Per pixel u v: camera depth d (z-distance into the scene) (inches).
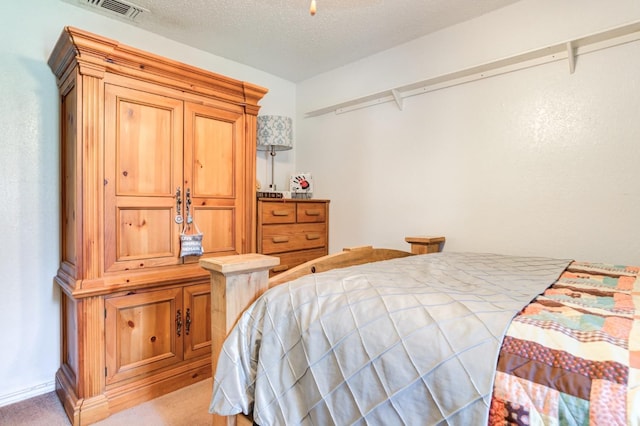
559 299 36.5
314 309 36.4
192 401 73.9
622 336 26.0
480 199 87.7
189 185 80.8
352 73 114.8
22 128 75.2
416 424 27.4
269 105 125.0
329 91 122.1
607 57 70.3
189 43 101.1
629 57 68.0
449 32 92.0
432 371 27.3
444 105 93.7
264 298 41.1
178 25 91.1
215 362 43.4
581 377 22.8
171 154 77.7
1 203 73.3
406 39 98.8
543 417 22.8
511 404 23.9
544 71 77.7
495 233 85.4
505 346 26.4
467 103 89.4
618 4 68.9
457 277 46.8
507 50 82.6
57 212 79.6
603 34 68.3
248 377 39.7
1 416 69.1
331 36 97.2
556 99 76.2
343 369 32.0
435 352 27.8
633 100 67.7
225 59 111.7
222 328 42.3
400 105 102.0
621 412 20.7
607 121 70.4
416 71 98.9
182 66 77.1
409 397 28.0
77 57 63.6
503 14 83.0
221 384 39.8
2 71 72.9
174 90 78.0
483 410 24.6
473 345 27.0
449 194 93.2
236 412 39.3
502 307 32.3
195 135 82.0
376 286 38.6
